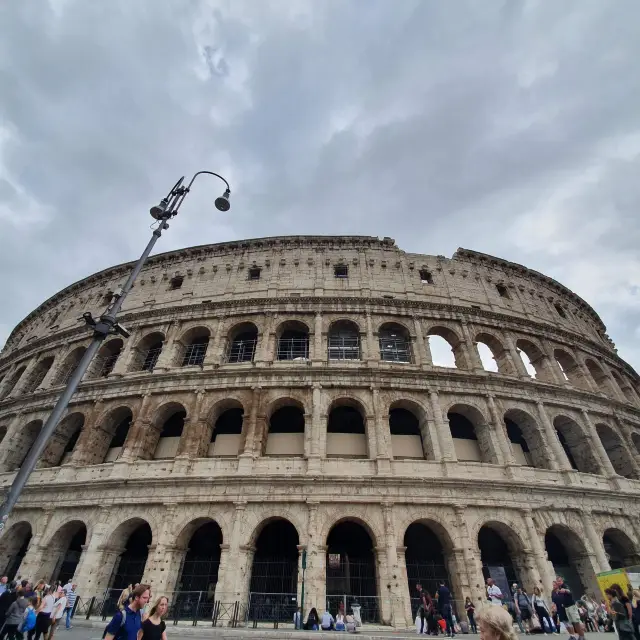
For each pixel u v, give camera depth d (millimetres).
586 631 28141
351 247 53344
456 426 41938
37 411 44781
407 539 36031
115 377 42656
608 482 39062
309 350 42781
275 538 35531
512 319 49188
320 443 35438
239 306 46688
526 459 41062
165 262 56438
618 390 50844
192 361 45469
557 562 37000
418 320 45750
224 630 24875
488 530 37250
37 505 35656
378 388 38656
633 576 20359
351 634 23359
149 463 35906
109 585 31891
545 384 42969
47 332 58281
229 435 38906
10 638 16234
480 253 56719
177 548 31469
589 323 62062
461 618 29109
